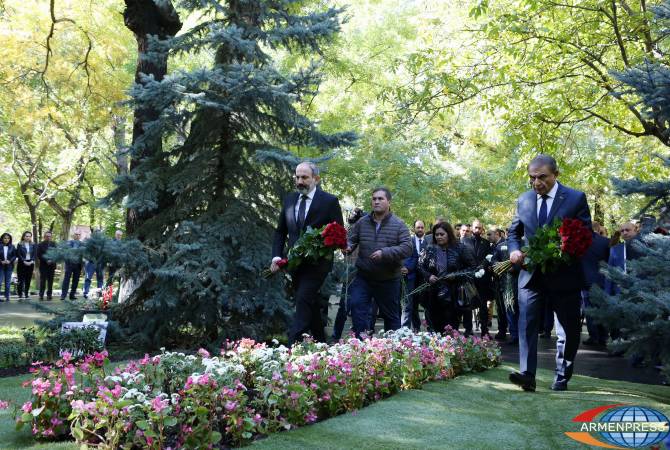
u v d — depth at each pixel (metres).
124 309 9.57
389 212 7.66
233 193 9.86
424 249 9.09
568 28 12.04
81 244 8.28
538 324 6.32
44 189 29.39
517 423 4.70
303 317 6.66
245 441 3.97
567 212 6.21
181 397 3.94
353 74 17.78
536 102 13.33
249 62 9.52
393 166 19.98
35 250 20.81
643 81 4.19
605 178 14.65
